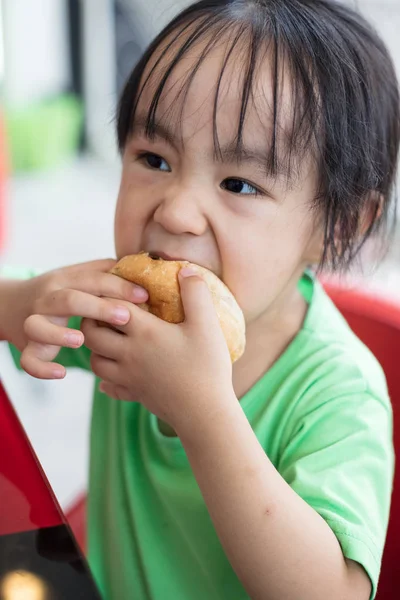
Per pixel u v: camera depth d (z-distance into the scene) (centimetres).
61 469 177
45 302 71
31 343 70
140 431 92
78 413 201
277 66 72
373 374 84
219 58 72
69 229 303
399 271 186
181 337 67
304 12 79
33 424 194
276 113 71
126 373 69
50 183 358
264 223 73
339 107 77
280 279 77
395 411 95
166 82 73
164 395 67
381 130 86
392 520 91
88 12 376
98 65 384
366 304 99
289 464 76
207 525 83
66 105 381
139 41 359
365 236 89
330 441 75
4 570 48
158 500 88
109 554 93
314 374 82
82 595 47
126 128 82
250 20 75
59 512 53
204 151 71
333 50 77
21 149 354
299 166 74
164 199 72
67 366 102
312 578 64
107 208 332
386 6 208
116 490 92
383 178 88
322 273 89
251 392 83
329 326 88
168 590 86
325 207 79
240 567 65
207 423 65
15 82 373
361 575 66
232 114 70
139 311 69
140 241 76
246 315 77
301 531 64
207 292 68
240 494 64
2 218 274
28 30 368
